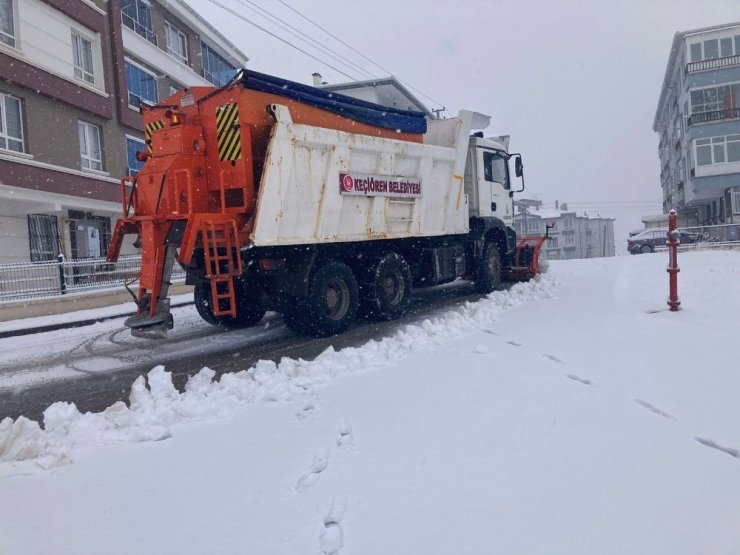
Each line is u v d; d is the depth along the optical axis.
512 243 13.69
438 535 2.64
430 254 10.98
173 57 24.98
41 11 16.36
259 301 8.70
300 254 8.45
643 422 3.91
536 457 3.42
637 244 35.97
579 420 3.97
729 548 2.49
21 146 15.66
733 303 7.66
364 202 9.24
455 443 3.67
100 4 19.36
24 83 15.38
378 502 2.96
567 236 77.38
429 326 7.34
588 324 7.20
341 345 8.05
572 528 2.66
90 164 18.86
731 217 35.94
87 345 9.16
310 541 2.64
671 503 2.87
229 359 7.52
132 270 14.47
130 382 6.61
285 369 5.55
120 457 3.75
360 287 9.50
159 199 7.77
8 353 8.83
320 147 8.33
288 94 8.17
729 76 35.59
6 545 2.74
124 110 20.22
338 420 4.21
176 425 4.32
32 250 16.70
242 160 7.73
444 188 11.05
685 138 39.41
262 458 3.61
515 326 7.44
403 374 5.36
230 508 2.99
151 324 7.32
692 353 5.52
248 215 7.88
